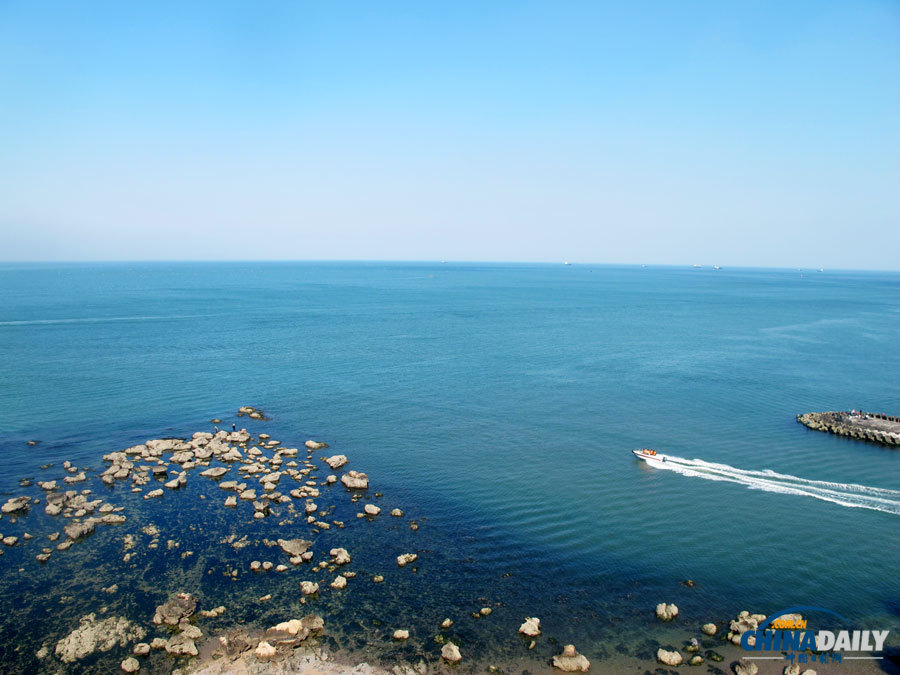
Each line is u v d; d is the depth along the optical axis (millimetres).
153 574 45125
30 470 64938
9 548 48594
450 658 36156
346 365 119875
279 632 38062
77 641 37531
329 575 45219
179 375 108750
